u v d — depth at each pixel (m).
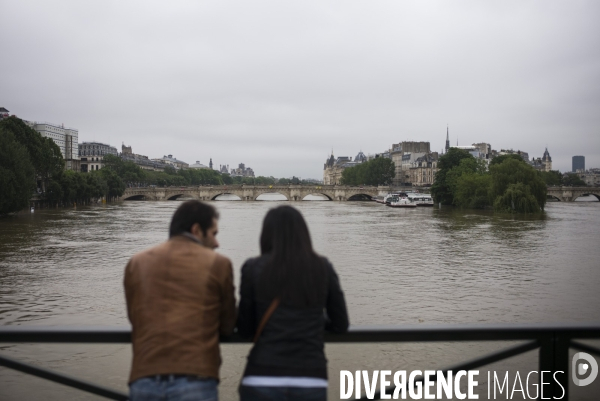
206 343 5.04
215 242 5.97
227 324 5.40
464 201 134.88
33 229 75.62
